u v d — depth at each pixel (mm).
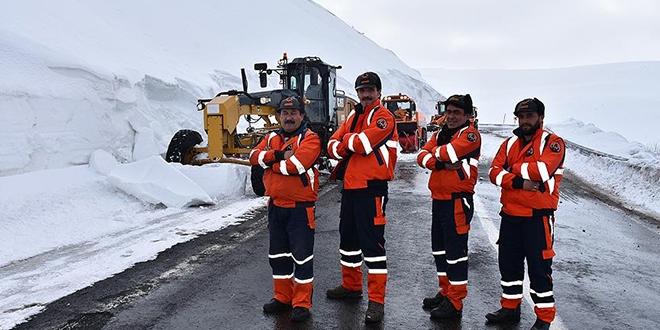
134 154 12250
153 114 15094
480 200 10227
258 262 5848
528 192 4027
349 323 4215
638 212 9914
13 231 6844
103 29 18672
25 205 7582
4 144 8234
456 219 4367
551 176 3912
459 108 4395
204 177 10047
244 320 4250
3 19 11656
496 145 27062
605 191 12844
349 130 4516
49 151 9234
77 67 10641
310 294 4391
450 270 4359
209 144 11047
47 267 5688
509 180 4078
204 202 9234
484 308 4574
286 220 4422
